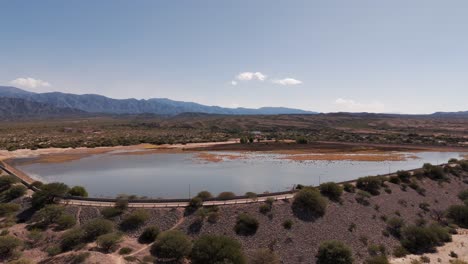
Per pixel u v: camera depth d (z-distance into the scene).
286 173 87.75
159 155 125.81
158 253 35.53
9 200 53.12
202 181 77.31
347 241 42.94
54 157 120.06
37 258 33.47
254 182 76.00
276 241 40.34
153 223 42.91
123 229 41.53
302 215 46.44
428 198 63.19
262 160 111.75
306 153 129.62
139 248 37.19
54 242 37.19
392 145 158.50
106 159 115.50
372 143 166.00
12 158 116.56
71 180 79.25
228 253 33.22
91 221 41.25
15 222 43.84
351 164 104.19
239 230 41.53
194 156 122.44
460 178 78.06
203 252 33.31
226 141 175.12
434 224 49.50
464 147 151.88
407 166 101.56
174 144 159.38
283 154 126.94
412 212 55.91
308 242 41.16
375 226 48.38
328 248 37.62
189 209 46.16
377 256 39.66
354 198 55.81
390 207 55.47
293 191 54.81
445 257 40.34
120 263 31.67
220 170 92.50
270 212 45.97
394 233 47.47
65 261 31.22
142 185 73.25
